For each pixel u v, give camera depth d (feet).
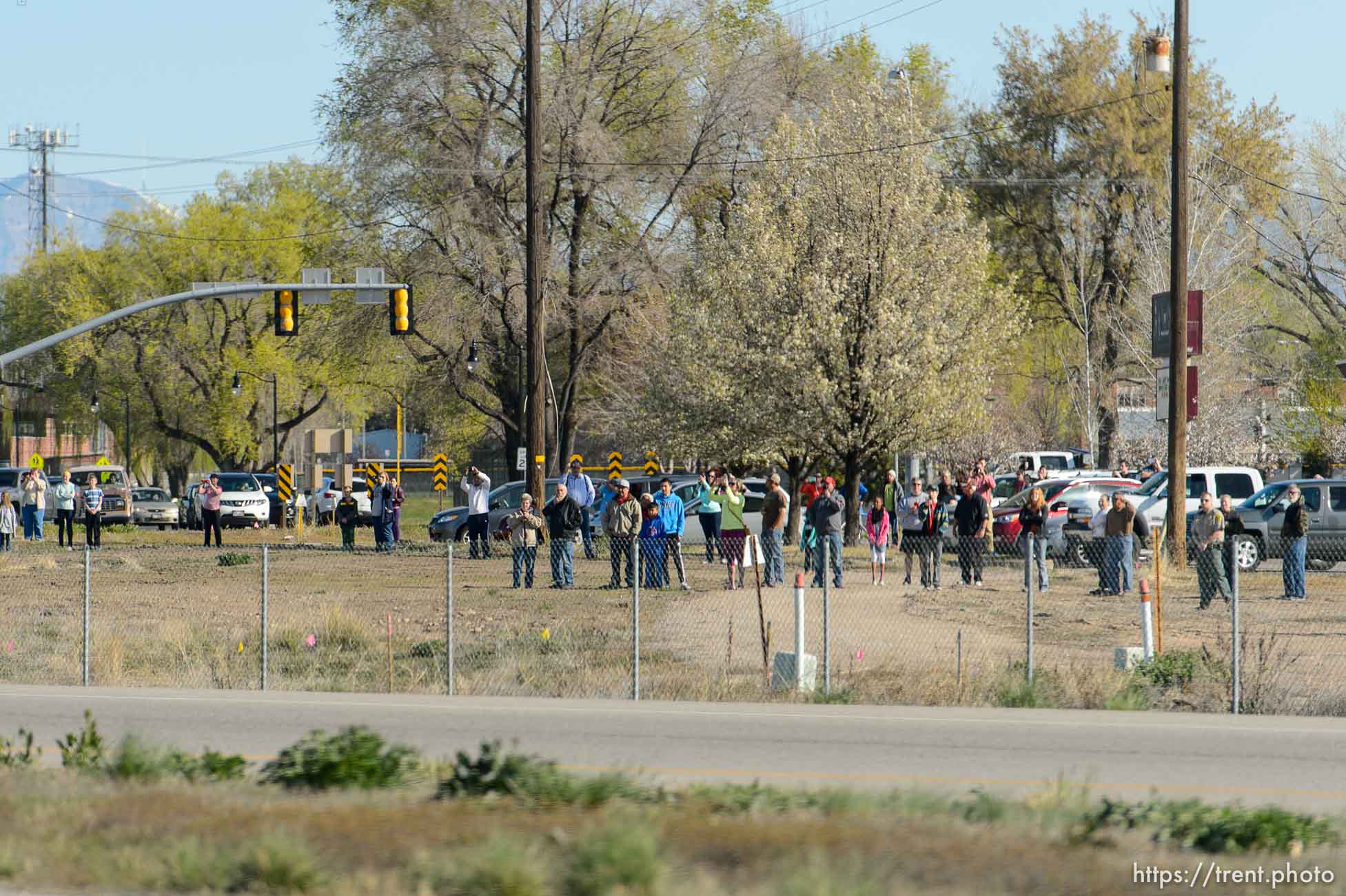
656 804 118.93
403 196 630.74
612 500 371.97
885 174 517.55
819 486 369.91
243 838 105.40
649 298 642.63
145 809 116.78
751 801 121.19
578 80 622.13
